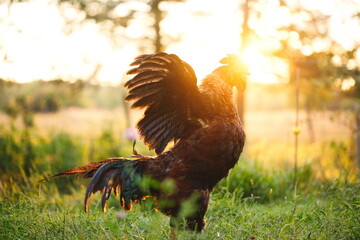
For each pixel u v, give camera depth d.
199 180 5.82
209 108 5.81
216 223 7.00
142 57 5.58
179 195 5.77
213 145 5.71
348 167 10.86
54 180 10.37
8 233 6.35
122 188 6.02
